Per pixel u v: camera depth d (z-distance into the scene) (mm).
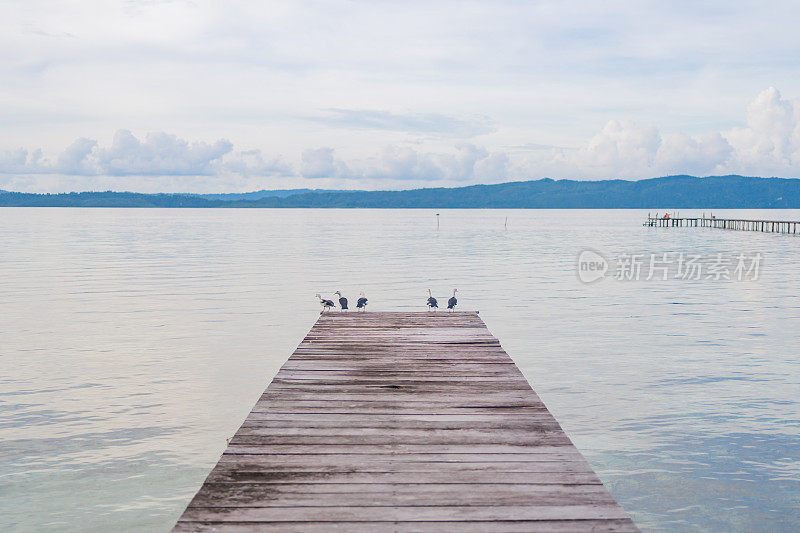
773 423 10703
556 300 25406
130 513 7586
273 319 20891
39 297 25797
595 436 10133
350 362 10070
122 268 38688
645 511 7809
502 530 4496
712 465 9055
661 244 68062
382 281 32156
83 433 10117
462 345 11531
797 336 17969
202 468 8852
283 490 5141
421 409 7488
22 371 13891
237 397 12164
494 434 6582
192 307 23359
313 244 66625
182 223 149250
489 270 38281
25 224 132625
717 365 14570
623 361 14977
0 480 8391
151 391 12484
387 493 5098
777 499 8094
